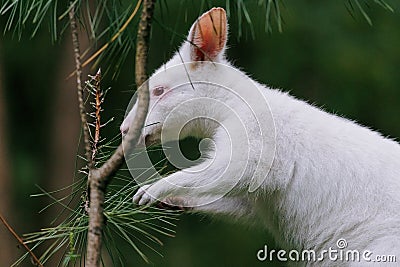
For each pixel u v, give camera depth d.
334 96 22.89
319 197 10.12
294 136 10.20
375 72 22.88
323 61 22.92
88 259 6.02
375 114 22.94
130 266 19.61
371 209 9.97
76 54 6.27
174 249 21.66
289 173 10.16
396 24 23.09
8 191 21.31
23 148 25.11
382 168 10.11
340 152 10.16
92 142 7.84
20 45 23.94
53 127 24.03
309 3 23.25
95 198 6.09
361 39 23.11
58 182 23.44
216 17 10.27
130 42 7.19
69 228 7.83
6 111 22.56
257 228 10.80
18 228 22.62
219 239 22.06
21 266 20.30
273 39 22.86
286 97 10.52
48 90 24.91
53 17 7.50
